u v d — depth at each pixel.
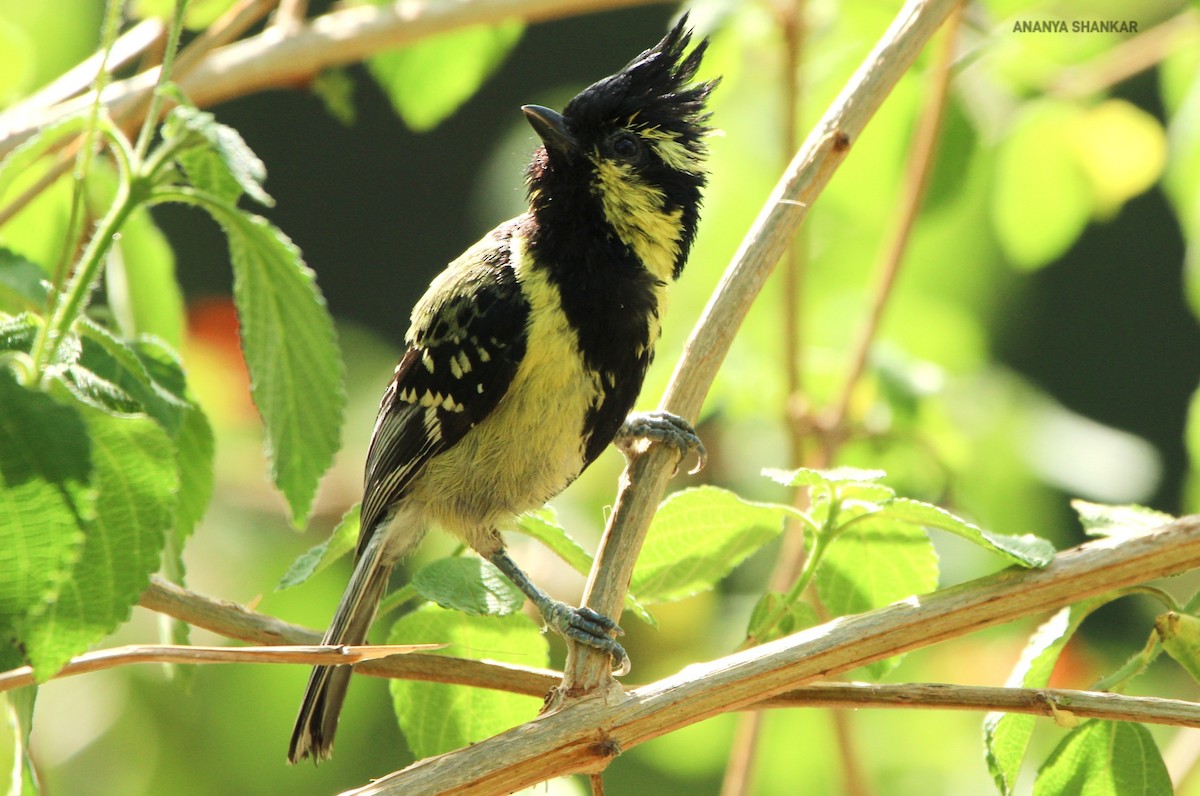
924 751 10.95
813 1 10.10
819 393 10.47
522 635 6.41
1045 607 5.42
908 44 6.43
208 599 5.97
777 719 10.89
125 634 10.24
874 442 9.88
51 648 3.98
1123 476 10.16
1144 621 11.48
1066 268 22.02
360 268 29.81
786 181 6.38
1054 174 10.34
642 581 6.28
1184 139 9.48
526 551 10.54
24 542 3.77
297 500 5.14
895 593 6.20
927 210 10.19
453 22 9.17
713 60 9.81
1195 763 8.63
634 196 7.83
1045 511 10.04
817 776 10.81
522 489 7.95
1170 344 22.14
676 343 10.23
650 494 5.99
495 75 27.91
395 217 29.72
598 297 7.68
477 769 4.85
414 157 29.41
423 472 8.00
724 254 10.14
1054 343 22.27
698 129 8.24
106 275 7.58
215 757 10.38
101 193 7.39
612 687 5.17
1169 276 21.92
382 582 8.06
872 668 6.24
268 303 4.99
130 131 8.10
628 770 11.81
